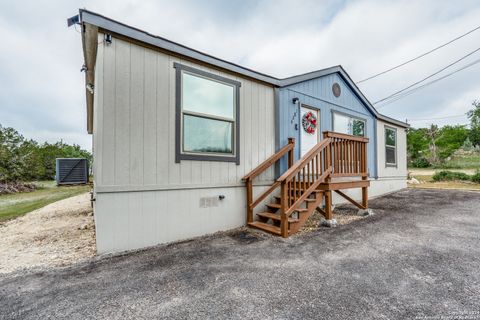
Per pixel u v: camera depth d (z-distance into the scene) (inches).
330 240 147.3
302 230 172.4
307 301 80.5
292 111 225.6
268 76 201.2
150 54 142.7
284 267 108.5
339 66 273.7
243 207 185.9
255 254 125.6
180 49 150.9
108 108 128.0
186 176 155.6
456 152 895.7
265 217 179.2
